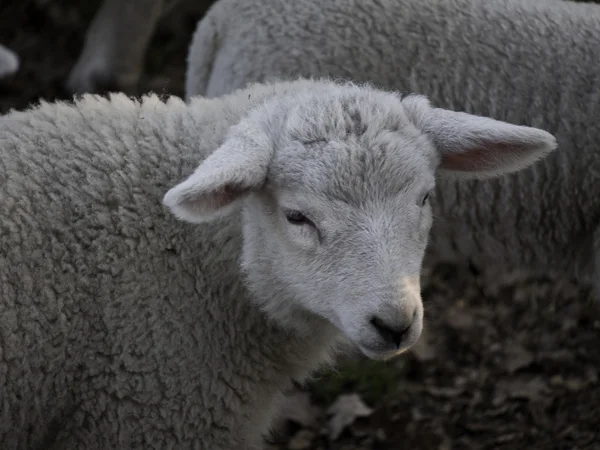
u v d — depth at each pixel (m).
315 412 7.73
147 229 5.04
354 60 7.21
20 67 11.66
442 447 7.35
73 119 5.24
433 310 9.09
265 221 4.87
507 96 7.16
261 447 5.59
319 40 7.27
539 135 4.97
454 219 7.31
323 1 7.38
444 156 5.16
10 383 4.84
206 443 5.21
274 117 4.90
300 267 4.75
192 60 8.14
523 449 7.34
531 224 7.27
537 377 8.23
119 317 4.95
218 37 7.84
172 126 5.27
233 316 5.16
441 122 5.07
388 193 4.70
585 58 7.18
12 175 4.91
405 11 7.28
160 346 5.00
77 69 10.67
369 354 4.65
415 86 7.18
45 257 4.84
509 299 9.25
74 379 4.99
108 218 4.98
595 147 7.05
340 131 4.75
